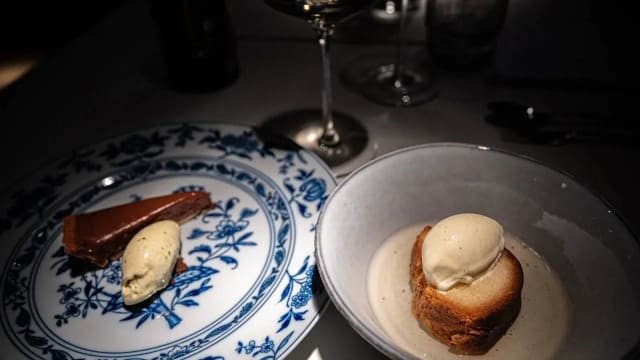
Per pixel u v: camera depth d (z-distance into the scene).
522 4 1.17
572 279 0.59
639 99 0.91
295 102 0.98
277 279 0.63
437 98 0.96
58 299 0.66
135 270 0.64
